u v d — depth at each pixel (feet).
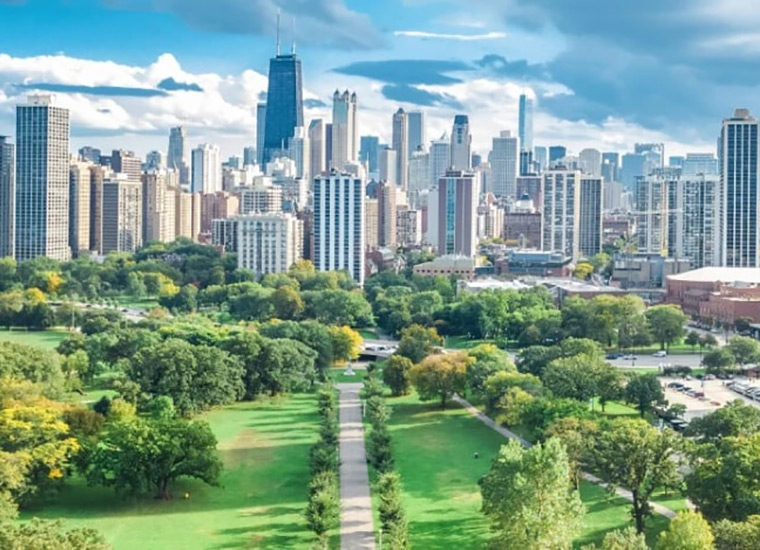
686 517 648.38
